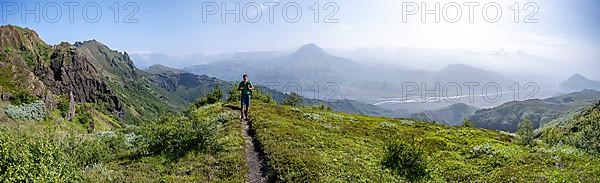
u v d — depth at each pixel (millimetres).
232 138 25078
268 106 44781
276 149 21438
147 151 22719
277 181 17281
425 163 21297
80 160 19062
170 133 22625
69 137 20172
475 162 24984
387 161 21344
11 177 12281
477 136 36844
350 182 17156
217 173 18656
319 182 16578
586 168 22453
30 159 13125
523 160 24984
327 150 22969
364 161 21578
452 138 33688
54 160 14312
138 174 18469
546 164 23875
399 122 45219
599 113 33719
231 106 42094
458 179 20969
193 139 22547
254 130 27516
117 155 23078
